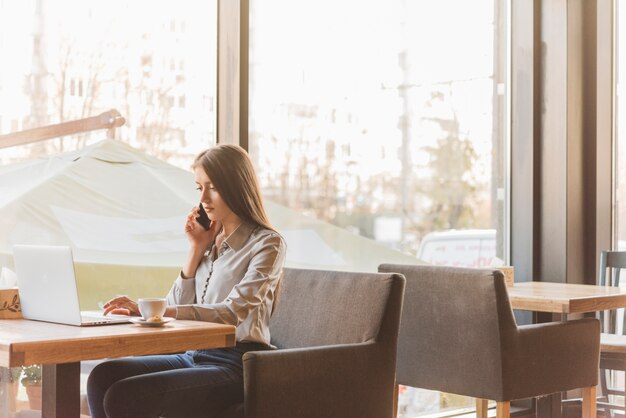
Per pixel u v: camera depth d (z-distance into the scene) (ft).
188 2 11.77
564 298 11.70
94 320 7.72
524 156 16.14
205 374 8.39
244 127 12.36
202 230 9.34
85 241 10.65
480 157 15.84
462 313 10.52
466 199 15.58
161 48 11.49
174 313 8.10
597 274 16.11
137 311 8.43
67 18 10.55
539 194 16.15
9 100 10.05
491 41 16.07
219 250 9.15
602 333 15.06
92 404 8.67
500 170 16.20
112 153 10.98
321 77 13.47
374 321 8.86
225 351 8.75
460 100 15.53
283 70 12.98
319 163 13.42
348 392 8.46
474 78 15.76
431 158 15.02
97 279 10.73
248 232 8.98
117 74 11.05
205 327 7.47
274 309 8.99
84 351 6.72
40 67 10.32
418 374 11.07
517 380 10.33
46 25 10.37
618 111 16.70
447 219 15.26
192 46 11.83
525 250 16.11
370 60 14.14
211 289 8.93
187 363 9.14
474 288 10.37
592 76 16.12
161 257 11.37
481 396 10.41
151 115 11.40
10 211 10.01
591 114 16.12
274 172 12.86
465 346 10.52
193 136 11.85
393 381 8.93
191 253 9.35
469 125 15.66
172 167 11.62
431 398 14.57
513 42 16.33
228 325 7.63
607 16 16.29
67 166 10.55
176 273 11.51
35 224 10.20
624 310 15.28
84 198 10.67
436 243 15.10
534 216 16.05
